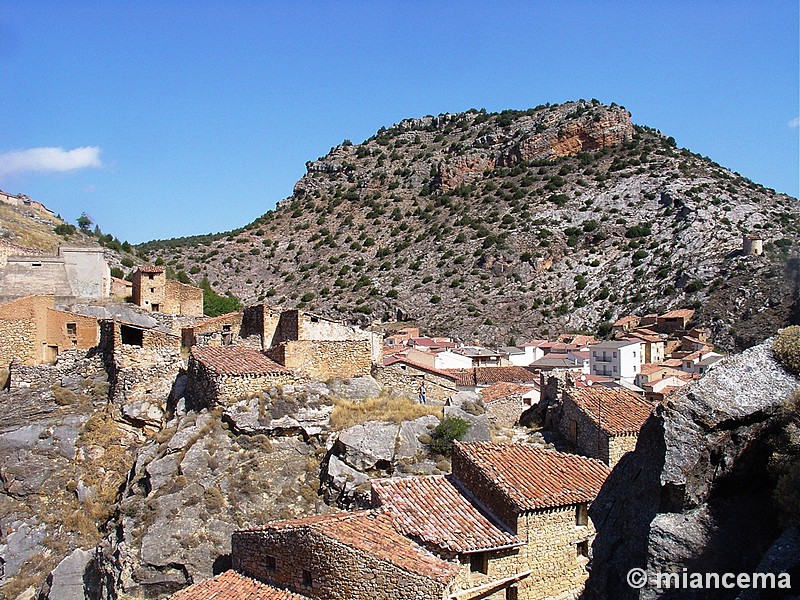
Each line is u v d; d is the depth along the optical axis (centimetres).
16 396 3716
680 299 14662
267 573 2458
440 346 11050
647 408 3312
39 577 3058
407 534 2400
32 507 3303
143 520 2909
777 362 1769
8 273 5544
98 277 5812
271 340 4372
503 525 2555
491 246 19312
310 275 19862
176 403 3662
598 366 11438
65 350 4138
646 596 1557
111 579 2756
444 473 3119
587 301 16650
